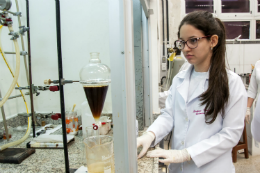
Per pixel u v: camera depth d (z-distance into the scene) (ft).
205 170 2.99
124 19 1.44
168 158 2.75
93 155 1.95
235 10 10.61
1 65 4.29
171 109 3.64
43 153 3.22
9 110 4.48
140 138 2.95
